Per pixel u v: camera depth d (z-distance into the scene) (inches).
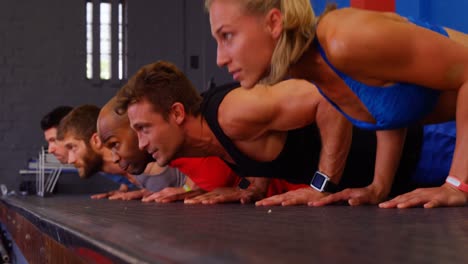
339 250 16.3
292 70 44.9
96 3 246.7
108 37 248.8
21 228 64.7
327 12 42.9
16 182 235.5
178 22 253.6
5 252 109.6
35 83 240.7
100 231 24.2
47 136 127.0
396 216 32.1
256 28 41.4
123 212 43.5
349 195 50.1
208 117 57.8
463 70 41.9
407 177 61.2
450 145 60.3
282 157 58.0
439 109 48.1
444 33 51.0
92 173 98.7
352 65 41.3
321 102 53.9
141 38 251.0
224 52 42.4
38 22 242.1
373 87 43.5
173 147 59.0
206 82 253.4
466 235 21.0
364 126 48.9
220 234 21.7
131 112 59.1
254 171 60.1
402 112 44.8
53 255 33.4
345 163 56.6
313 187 54.6
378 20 40.0
